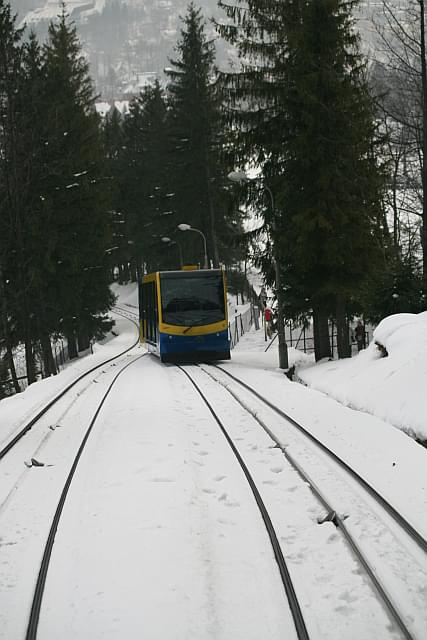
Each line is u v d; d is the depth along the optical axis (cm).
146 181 6812
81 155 3931
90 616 575
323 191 2291
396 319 1895
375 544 695
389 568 635
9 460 1153
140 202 6981
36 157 3066
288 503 851
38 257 3253
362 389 1638
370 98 2278
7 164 2902
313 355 2870
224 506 853
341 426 1290
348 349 2433
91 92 4822
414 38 2083
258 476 977
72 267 3453
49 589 631
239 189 2511
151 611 578
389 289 2139
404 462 1002
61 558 704
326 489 891
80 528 793
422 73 2067
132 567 670
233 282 5584
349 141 2264
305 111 2259
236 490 916
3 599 620
